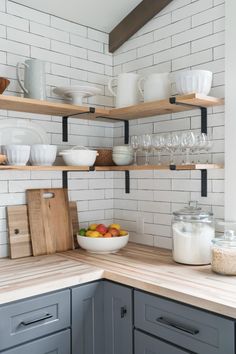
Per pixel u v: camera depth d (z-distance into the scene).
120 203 2.76
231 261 1.76
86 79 2.64
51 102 2.23
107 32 2.76
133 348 1.77
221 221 2.13
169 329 1.61
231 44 2.07
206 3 2.21
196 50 2.26
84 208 2.64
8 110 2.25
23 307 1.62
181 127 2.35
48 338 1.71
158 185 2.49
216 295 1.49
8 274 1.84
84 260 2.13
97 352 1.90
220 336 1.42
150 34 2.53
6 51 2.24
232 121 2.06
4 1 2.23
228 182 2.08
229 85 2.08
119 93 2.41
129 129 2.68
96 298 1.90
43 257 2.22
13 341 1.60
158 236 2.49
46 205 2.37
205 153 2.22
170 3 2.40
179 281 1.69
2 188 2.24
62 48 2.51
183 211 2.05
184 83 1.99
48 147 2.12
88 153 2.26
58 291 1.75
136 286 1.73
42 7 2.37
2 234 2.23
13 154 2.00
